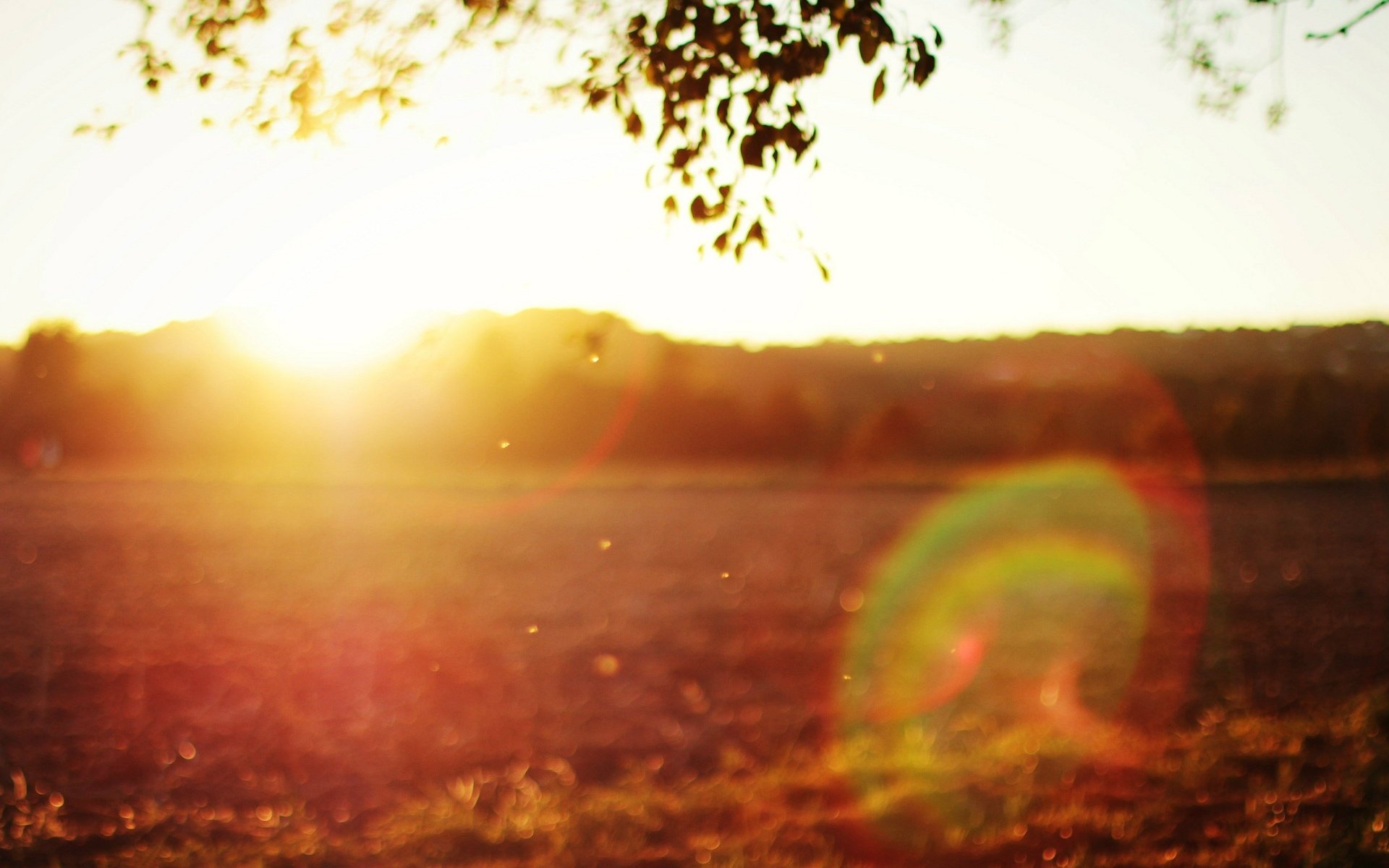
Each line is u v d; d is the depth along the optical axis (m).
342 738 10.80
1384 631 16.09
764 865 6.91
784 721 11.36
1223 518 35.12
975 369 105.62
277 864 7.30
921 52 4.68
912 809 7.88
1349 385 62.19
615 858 7.19
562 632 16.56
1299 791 8.18
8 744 10.38
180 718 11.44
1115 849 7.19
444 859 7.28
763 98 4.80
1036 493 45.53
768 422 67.75
